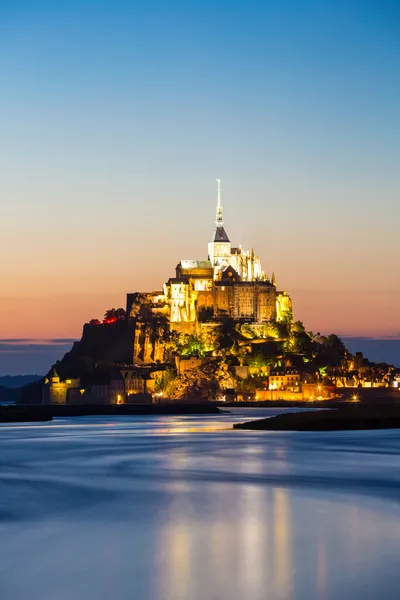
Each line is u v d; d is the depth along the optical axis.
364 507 194.00
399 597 127.06
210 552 153.75
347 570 140.88
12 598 128.25
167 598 128.75
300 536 164.62
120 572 141.38
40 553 152.88
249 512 189.12
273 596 129.12
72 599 127.81
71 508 195.00
